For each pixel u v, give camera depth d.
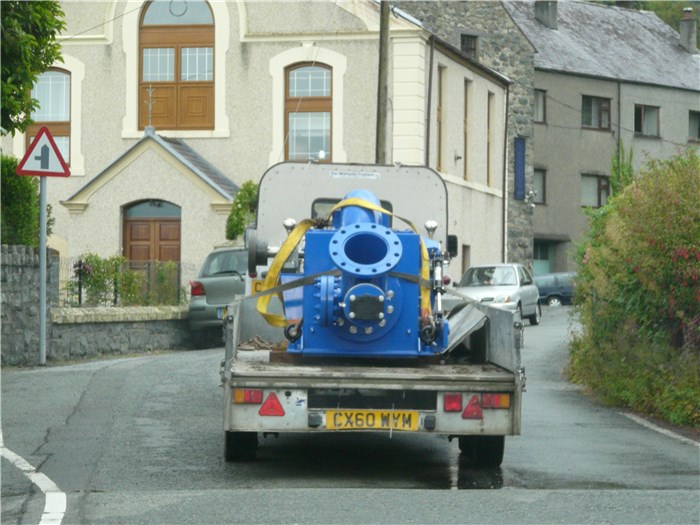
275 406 10.20
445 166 39.56
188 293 27.92
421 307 10.95
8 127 18.31
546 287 53.78
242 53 37.34
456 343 11.38
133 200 34.69
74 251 34.97
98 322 22.73
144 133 35.09
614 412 15.39
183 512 8.81
